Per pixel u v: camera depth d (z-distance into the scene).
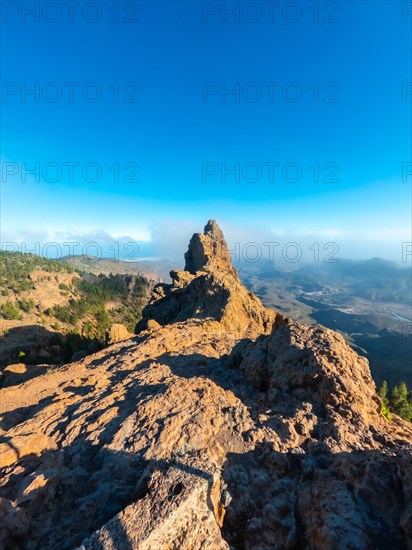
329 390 15.77
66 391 23.66
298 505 10.02
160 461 11.62
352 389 15.66
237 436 13.79
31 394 23.88
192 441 13.38
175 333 38.38
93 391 21.64
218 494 9.97
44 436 15.16
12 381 37.88
